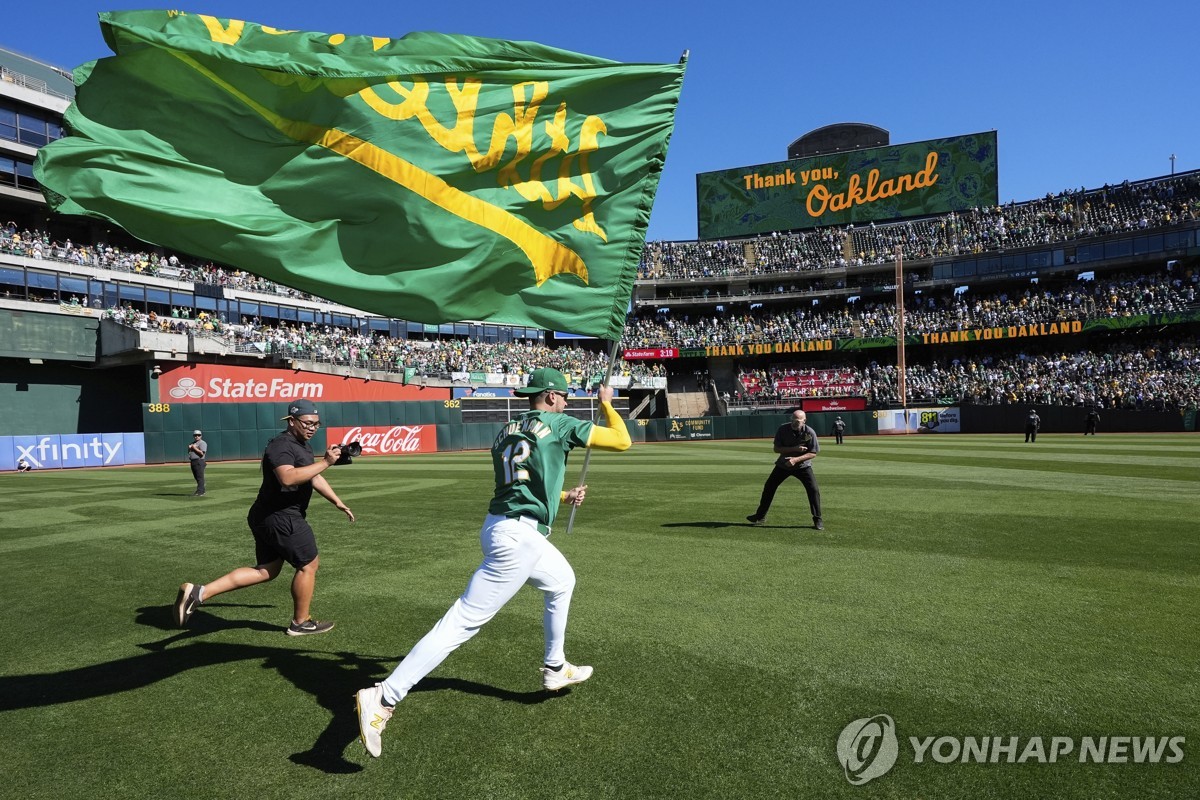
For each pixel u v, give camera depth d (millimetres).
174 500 15078
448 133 4551
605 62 5105
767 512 10812
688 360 61062
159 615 6004
